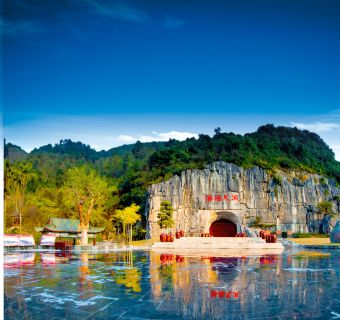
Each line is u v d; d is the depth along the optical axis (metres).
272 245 51.34
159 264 26.66
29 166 86.88
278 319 10.62
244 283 17.14
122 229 89.38
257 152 108.50
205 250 46.44
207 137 117.81
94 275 20.23
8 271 22.31
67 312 11.57
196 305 12.41
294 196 96.69
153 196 93.38
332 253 39.31
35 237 57.22
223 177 95.75
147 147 168.62
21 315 11.23
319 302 12.84
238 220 93.62
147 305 12.45
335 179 110.12
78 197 72.50
